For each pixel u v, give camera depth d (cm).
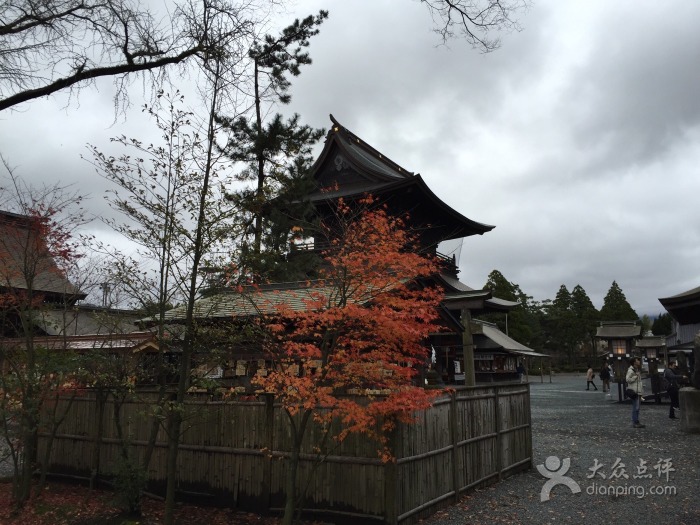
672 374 2134
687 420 1688
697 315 1898
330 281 848
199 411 939
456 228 3281
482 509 913
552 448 1454
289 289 1303
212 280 832
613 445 1471
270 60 2031
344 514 841
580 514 868
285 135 1922
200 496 990
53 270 1103
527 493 1012
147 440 1066
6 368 1152
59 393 1080
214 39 919
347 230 863
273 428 931
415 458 855
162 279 848
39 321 1059
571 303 8819
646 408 2600
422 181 2631
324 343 757
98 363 1003
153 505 998
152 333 961
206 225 799
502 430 1154
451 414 979
